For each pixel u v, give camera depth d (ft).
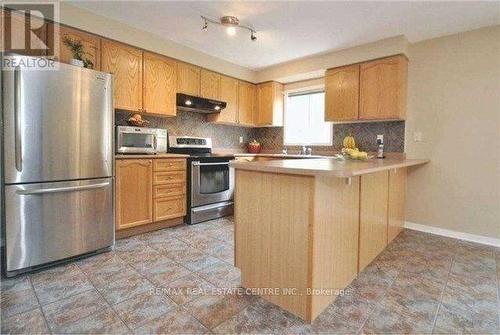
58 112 6.82
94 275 6.56
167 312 5.15
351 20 8.82
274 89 14.48
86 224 7.50
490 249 8.54
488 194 9.14
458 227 9.74
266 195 5.41
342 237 5.72
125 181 8.98
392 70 10.14
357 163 6.56
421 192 10.52
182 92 11.59
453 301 5.59
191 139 12.81
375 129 11.77
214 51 11.98
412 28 9.34
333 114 11.73
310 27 9.37
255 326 4.78
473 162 9.41
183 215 10.84
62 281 6.25
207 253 7.98
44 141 6.63
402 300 5.62
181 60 11.38
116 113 10.56
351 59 11.21
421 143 10.46
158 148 11.14
